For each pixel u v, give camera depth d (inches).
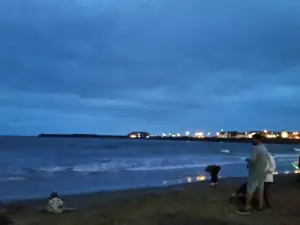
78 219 370.3
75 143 4156.0
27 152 2213.3
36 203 503.2
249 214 372.2
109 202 487.8
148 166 1402.6
